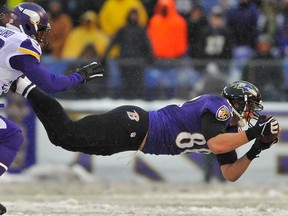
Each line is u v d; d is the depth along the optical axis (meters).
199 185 49.03
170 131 27.77
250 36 52.94
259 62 51.16
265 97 51.19
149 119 27.89
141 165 50.66
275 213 32.75
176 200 39.81
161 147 28.06
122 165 50.69
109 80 51.16
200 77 50.78
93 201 38.81
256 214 32.28
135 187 47.25
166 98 50.88
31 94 27.33
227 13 52.75
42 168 50.09
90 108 50.94
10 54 26.44
